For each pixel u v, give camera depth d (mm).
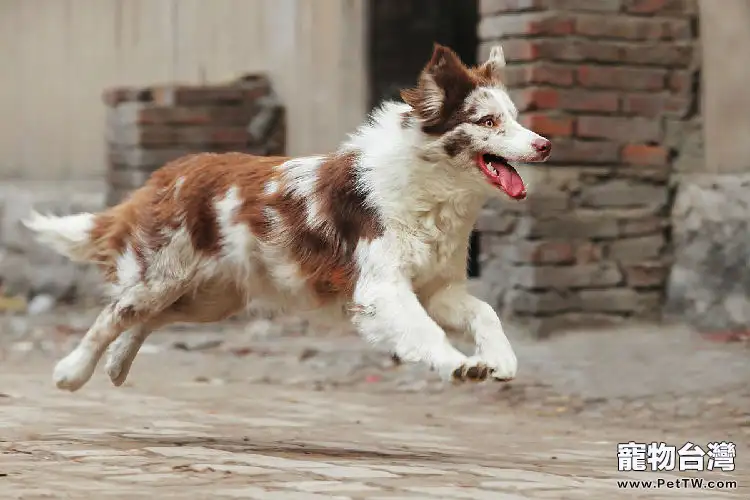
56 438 9125
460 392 12750
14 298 19719
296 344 15719
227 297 9633
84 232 9844
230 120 18469
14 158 21406
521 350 14492
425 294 8984
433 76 8695
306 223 8945
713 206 15406
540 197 15297
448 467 8250
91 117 20547
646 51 15766
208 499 6805
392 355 8641
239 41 19109
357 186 8781
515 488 7484
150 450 8477
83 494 6922
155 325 9883
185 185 9414
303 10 18500
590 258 15555
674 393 12203
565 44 15406
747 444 10141
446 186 8711
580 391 12484
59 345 16000
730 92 15664
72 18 20688
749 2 15438
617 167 15719
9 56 21375
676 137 15961
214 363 14547
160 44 19875
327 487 7238
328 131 18328
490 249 15805
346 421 10992
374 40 19484
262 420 10828
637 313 15742
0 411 10586
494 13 15656
